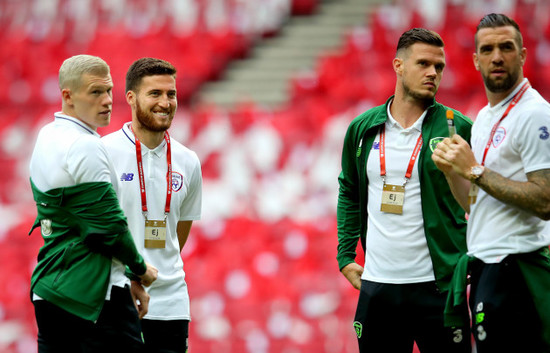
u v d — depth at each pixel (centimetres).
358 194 1661
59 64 5388
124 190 1614
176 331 1623
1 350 3381
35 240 3962
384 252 1552
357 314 1588
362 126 1611
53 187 1375
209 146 4225
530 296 1344
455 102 4138
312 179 3884
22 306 3569
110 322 1378
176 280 1634
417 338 1563
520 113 1354
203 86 4994
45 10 5750
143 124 1611
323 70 4566
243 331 3094
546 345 1332
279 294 3162
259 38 5238
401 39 1577
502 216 1368
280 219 3641
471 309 1411
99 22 5603
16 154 4959
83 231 1363
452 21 4534
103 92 1416
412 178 1548
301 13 5372
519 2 4509
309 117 4212
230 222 3628
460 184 1443
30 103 5300
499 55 1366
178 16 5344
